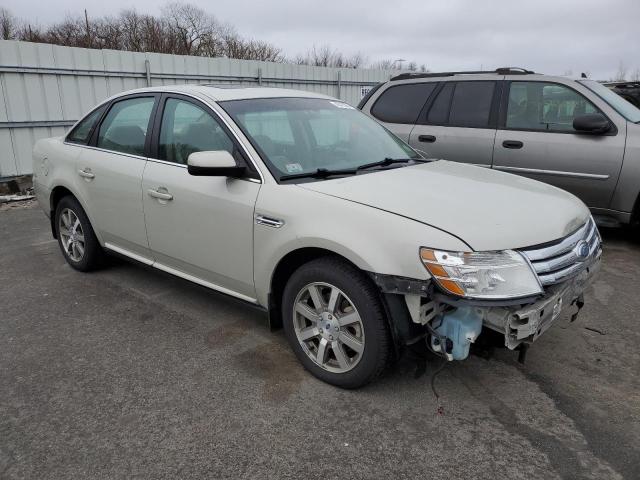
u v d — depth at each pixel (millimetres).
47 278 4793
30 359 3357
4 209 7852
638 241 5848
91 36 39656
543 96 5680
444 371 3162
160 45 40188
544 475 2342
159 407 2846
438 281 2447
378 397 2912
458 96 6215
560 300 2682
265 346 3498
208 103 3537
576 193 5480
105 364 3289
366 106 6977
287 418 2746
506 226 2615
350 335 2863
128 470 2393
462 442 2557
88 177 4367
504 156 5812
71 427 2688
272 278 3117
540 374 3146
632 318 3895
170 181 3627
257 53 43125
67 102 9586
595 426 2670
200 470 2391
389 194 2912
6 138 8867
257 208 3090
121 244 4305
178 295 4355
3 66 8633
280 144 3389
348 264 2781
